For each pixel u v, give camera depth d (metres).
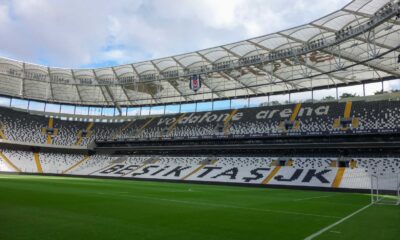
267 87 65.69
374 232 12.83
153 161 63.91
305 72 55.53
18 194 22.39
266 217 16.55
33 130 73.62
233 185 49.12
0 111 74.44
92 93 76.94
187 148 65.38
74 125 79.06
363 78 57.56
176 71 62.16
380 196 33.47
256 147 58.94
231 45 51.94
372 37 42.19
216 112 71.56
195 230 12.28
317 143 54.19
